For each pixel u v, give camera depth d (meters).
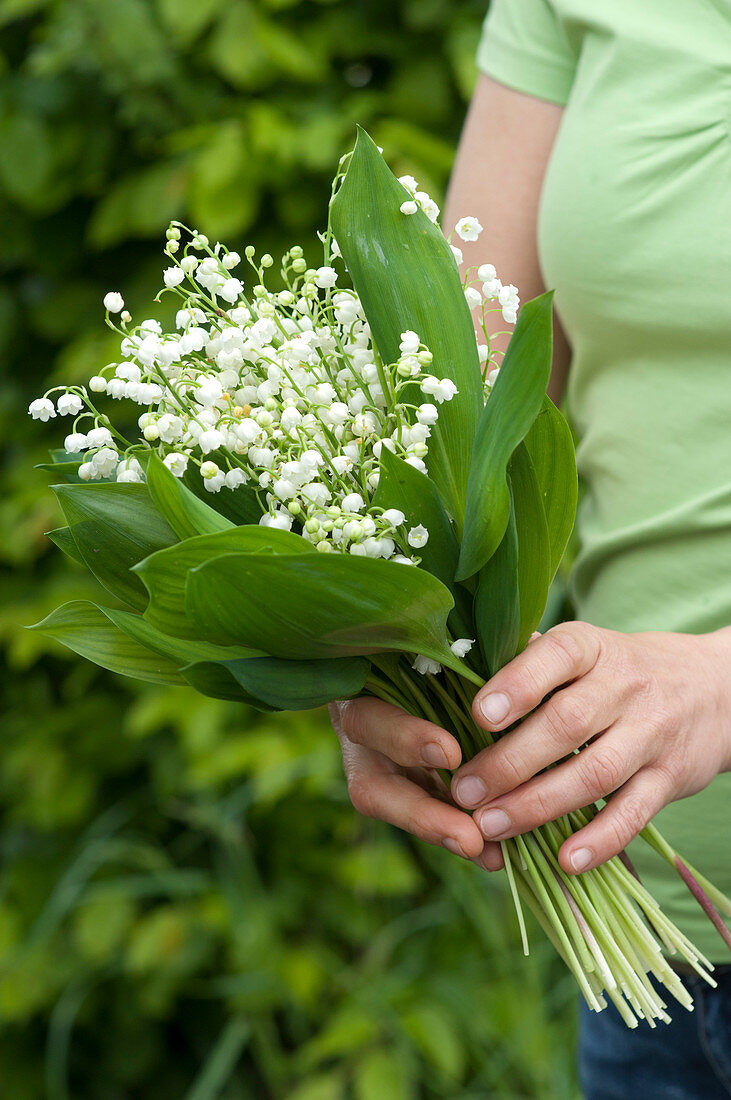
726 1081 1.08
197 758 1.66
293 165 1.63
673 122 1.02
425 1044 1.59
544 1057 1.59
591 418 1.09
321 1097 1.58
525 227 1.12
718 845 1.05
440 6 1.67
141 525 0.91
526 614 0.93
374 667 0.95
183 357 0.90
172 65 1.67
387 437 0.90
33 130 1.72
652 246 1.02
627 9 1.05
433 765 0.93
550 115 1.12
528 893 0.98
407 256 0.90
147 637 0.91
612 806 0.93
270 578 0.83
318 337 0.91
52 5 1.67
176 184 1.64
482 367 0.96
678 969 1.07
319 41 1.70
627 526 1.08
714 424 1.03
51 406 0.89
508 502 0.87
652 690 0.93
